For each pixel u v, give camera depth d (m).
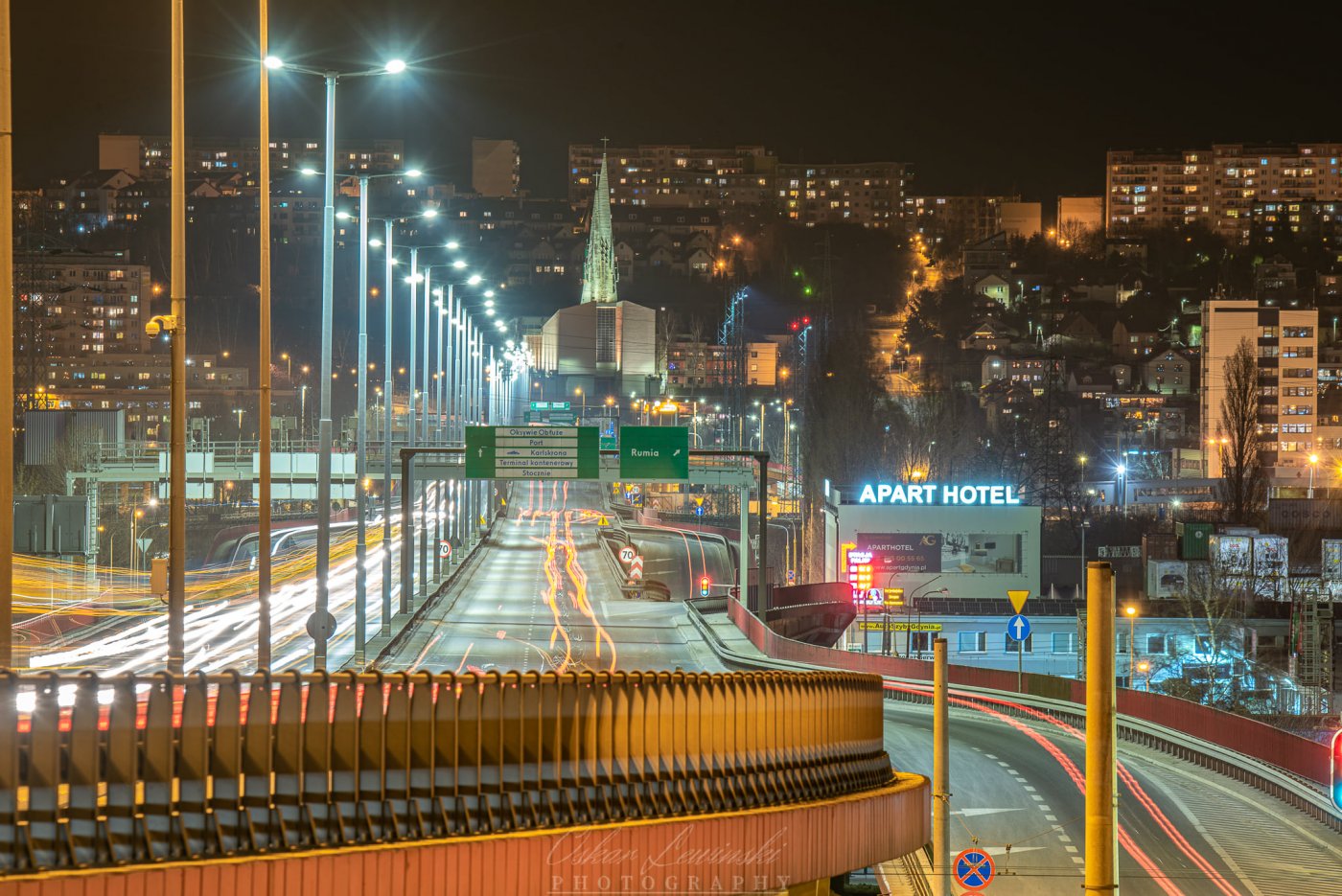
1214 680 96.38
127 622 89.62
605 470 85.00
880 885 32.31
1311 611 99.69
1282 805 47.28
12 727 15.24
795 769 24.16
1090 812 15.70
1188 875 38.22
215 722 16.70
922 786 28.78
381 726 17.88
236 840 16.62
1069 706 65.56
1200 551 120.06
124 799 15.93
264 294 43.88
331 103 58.38
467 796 18.62
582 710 20.14
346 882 16.94
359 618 71.62
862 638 114.81
